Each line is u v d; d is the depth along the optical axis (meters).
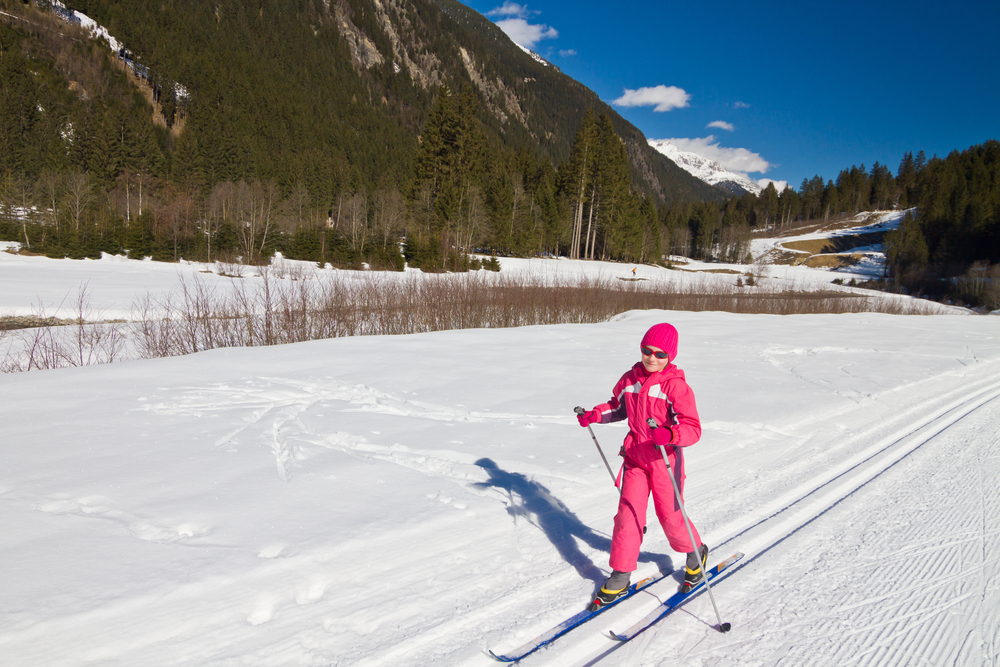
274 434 4.78
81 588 2.49
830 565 3.19
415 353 8.76
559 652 2.36
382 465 4.19
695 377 7.86
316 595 2.62
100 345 11.20
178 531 3.04
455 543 3.17
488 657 2.30
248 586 2.62
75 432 4.60
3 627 2.21
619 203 67.88
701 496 4.05
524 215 62.75
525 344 10.06
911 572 3.12
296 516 3.29
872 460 4.88
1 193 50.41
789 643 2.50
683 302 23.83
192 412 5.30
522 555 3.12
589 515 3.66
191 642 2.25
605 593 2.67
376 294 14.41
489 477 4.09
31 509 3.20
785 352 10.45
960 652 2.44
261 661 2.18
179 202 53.44
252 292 18.17
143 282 24.92
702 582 2.94
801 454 4.97
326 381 6.73
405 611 2.56
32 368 9.70
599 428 5.32
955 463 4.87
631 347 10.03
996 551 3.35
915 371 8.88
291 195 65.44
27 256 40.66
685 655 2.40
